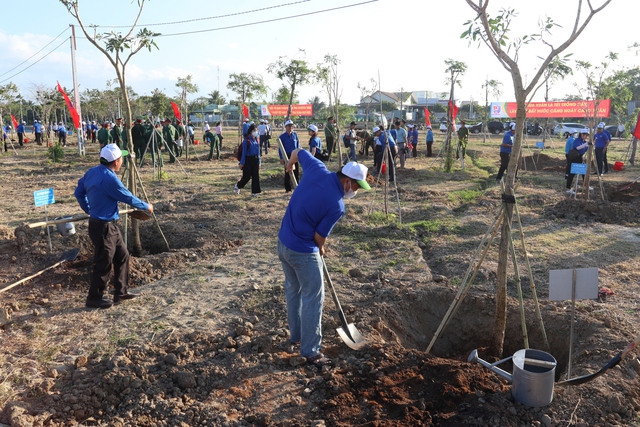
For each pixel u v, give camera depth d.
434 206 11.37
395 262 7.53
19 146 31.62
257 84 30.06
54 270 7.07
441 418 3.87
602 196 12.44
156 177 16.30
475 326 6.12
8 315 5.61
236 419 3.96
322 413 4.01
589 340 5.18
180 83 24.55
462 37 4.79
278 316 5.71
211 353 4.89
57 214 10.83
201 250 8.11
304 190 4.51
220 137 25.83
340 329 4.99
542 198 12.43
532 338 5.80
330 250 8.13
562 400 4.07
